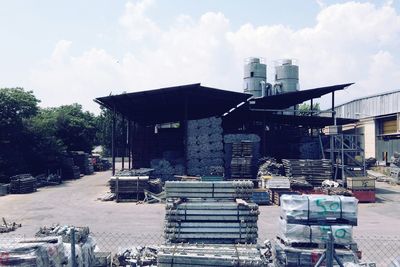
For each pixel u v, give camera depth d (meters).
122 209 22.56
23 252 6.57
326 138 36.72
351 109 51.91
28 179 31.22
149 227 17.33
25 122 39.81
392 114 41.88
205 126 31.55
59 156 42.28
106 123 77.75
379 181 37.38
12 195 29.42
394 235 15.76
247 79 47.66
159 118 48.06
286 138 39.00
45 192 31.16
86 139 57.50
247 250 8.07
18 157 37.25
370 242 14.45
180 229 9.49
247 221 9.52
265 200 24.36
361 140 48.50
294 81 48.56
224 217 9.52
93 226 17.61
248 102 37.06
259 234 15.73
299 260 8.78
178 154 34.97
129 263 9.76
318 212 9.05
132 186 25.55
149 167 36.00
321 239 8.85
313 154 36.19
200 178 27.80
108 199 25.98
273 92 48.09
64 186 35.47
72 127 54.94
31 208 23.19
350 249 8.94
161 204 24.47
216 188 10.23
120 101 31.81
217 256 7.70
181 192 10.23
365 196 25.38
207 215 9.53
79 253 8.21
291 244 9.10
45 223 18.50
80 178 44.19
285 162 30.50
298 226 9.01
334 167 31.23
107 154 82.31
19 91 40.00
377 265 11.49
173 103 35.50
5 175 35.91
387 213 21.44
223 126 47.25
